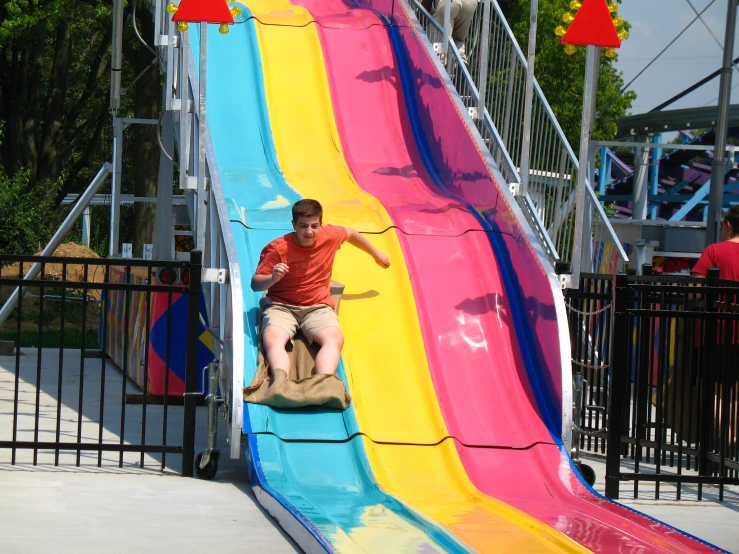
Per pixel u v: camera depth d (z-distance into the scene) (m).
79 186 70.88
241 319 10.29
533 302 12.00
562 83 48.19
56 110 51.69
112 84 21.38
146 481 10.10
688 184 38.50
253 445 9.95
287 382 10.52
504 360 11.78
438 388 11.21
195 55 17.38
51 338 25.78
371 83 17.55
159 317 15.39
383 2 19.78
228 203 13.66
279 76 17.36
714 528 9.34
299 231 11.19
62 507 8.83
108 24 41.19
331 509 8.73
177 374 15.41
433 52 16.77
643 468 12.28
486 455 10.35
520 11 48.56
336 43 18.39
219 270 10.91
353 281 12.52
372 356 11.55
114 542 7.84
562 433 10.72
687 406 12.84
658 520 8.91
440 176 15.69
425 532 8.13
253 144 15.79
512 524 8.53
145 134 38.53
